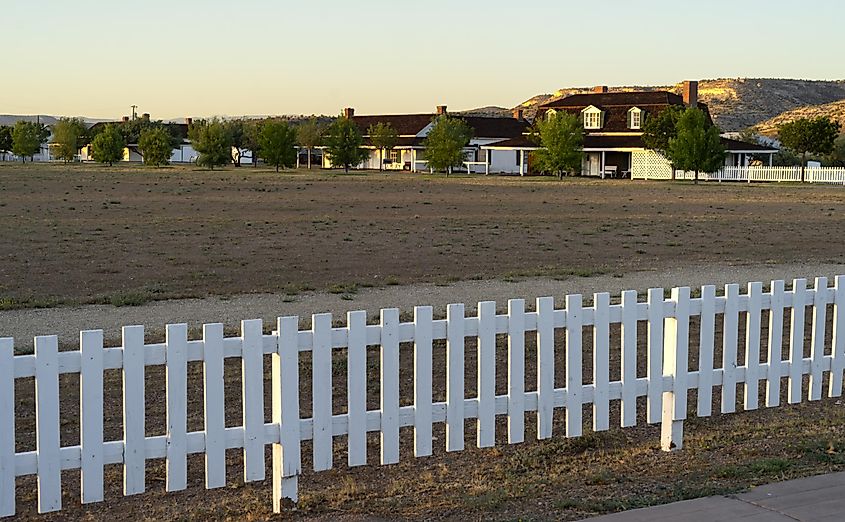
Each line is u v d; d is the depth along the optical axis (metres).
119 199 44.28
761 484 6.59
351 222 33.06
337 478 7.13
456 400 6.93
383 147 104.56
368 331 6.57
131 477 6.04
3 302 15.15
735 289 7.90
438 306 15.12
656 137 78.12
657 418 7.66
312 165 120.50
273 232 29.17
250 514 6.35
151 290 16.84
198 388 9.58
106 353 5.93
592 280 18.66
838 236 29.50
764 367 8.16
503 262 22.19
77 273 19.67
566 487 6.80
